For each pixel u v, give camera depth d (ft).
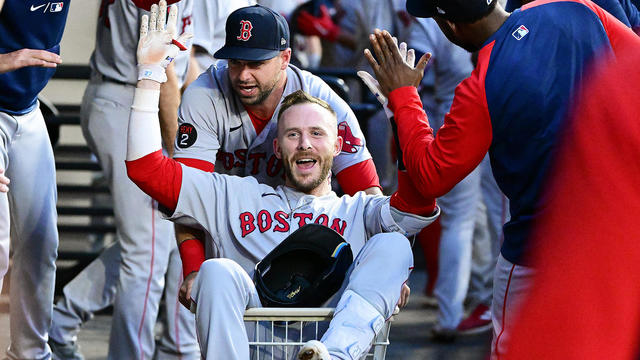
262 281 39.34
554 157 36.60
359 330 37.35
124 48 57.72
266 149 49.42
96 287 62.44
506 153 37.55
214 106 47.93
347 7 98.43
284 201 43.68
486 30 37.88
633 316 36.65
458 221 73.26
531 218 37.63
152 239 58.65
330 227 43.16
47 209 53.62
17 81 49.93
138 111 41.06
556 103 36.42
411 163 38.86
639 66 37.04
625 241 36.40
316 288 39.37
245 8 46.88
